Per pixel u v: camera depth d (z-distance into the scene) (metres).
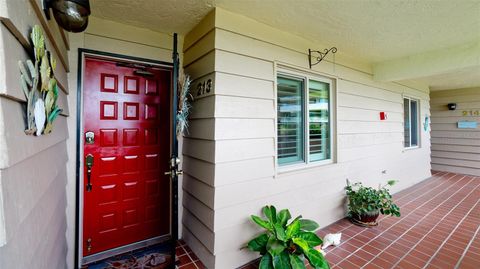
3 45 0.61
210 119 2.00
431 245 2.42
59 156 1.54
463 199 3.98
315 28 2.34
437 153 6.48
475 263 2.10
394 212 2.87
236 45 2.04
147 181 2.46
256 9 1.97
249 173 2.15
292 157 2.66
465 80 4.82
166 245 2.43
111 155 2.25
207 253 2.07
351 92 3.26
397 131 4.34
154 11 1.97
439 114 6.40
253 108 2.17
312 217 2.72
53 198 1.30
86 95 2.11
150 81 2.46
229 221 2.03
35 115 0.84
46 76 0.94
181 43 2.50
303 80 2.72
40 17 0.97
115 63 2.24
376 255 2.24
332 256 2.22
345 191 3.16
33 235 0.88
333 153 3.05
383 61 3.50
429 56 3.07
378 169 3.82
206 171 2.07
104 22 2.11
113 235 2.27
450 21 2.19
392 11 2.00
